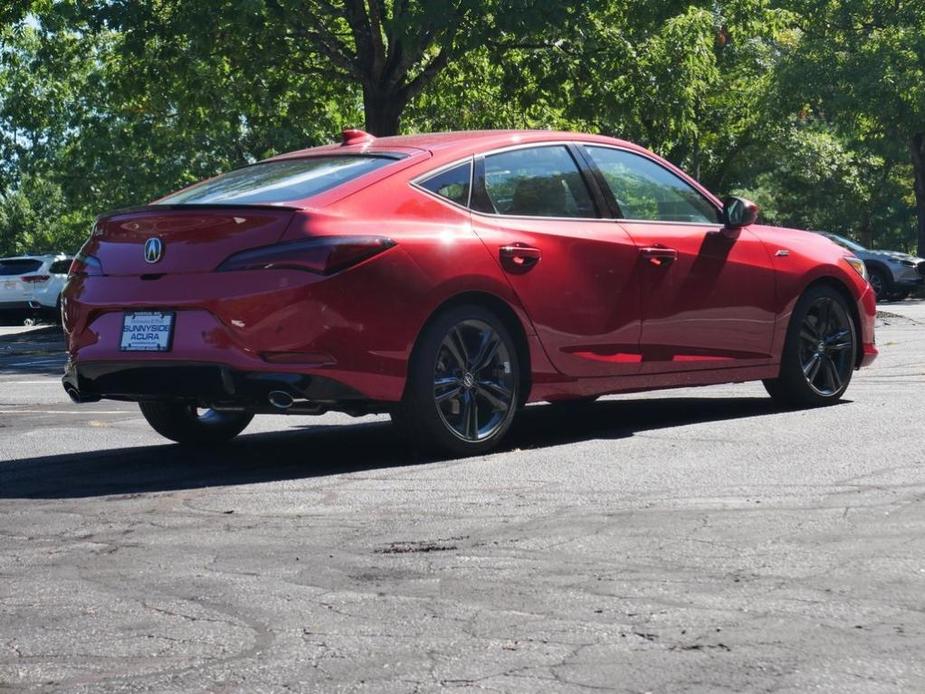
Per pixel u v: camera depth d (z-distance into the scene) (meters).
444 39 21.39
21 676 3.15
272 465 6.51
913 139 42.69
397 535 4.61
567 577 3.93
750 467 5.82
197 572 4.14
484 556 4.24
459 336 6.40
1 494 5.83
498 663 3.12
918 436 6.57
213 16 21.81
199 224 6.18
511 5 21.12
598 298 6.96
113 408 9.75
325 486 5.72
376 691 2.96
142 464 6.70
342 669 3.12
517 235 6.66
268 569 4.15
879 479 5.39
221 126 27.11
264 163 7.06
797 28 42.09
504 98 23.84
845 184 56.00
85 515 5.22
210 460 6.79
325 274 5.97
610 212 7.20
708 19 23.72
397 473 6.01
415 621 3.51
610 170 7.34
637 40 23.59
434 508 5.10
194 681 3.07
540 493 5.34
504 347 6.56
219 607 3.71
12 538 4.80
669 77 23.44
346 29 25.39
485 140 6.87
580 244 6.92
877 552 4.15
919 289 32.56
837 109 39.06
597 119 24.25
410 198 6.38
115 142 38.88
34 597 3.90
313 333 5.96
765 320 7.84
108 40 27.08
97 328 6.44
